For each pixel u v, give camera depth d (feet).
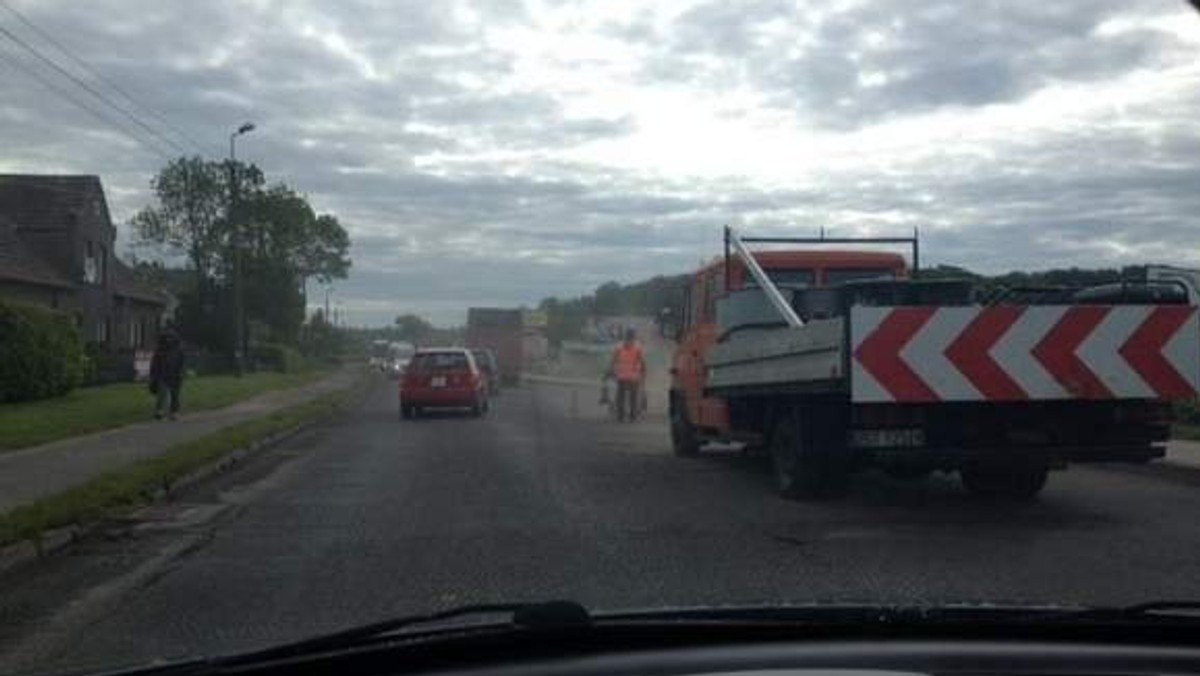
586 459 60.13
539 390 166.30
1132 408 38.22
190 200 243.60
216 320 229.66
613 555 32.32
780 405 43.37
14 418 78.84
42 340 97.55
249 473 55.93
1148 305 37.58
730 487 47.14
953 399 36.60
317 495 47.06
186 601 27.89
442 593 27.86
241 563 32.53
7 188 166.40
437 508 42.37
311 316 348.79
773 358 42.47
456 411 111.24
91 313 170.60
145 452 60.13
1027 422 38.01
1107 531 35.68
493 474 53.36
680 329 60.80
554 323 257.14
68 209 164.04
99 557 34.14
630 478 50.88
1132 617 10.77
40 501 40.52
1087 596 26.50
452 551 33.45
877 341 36.40
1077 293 40.45
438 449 67.92
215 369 196.34
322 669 10.21
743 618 10.78
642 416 97.66
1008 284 42.52
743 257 48.67
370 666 10.21
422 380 102.32
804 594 26.89
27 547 33.40
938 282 41.83
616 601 26.43
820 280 50.70
